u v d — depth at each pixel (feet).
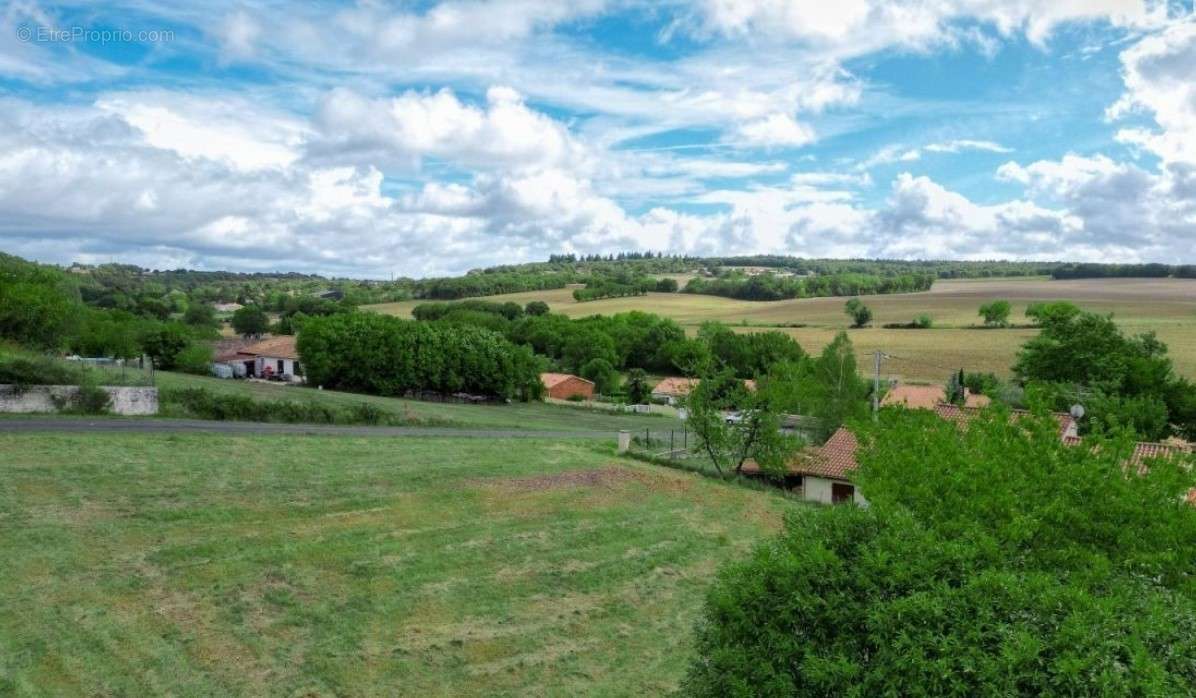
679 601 73.87
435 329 272.92
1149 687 28.96
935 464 45.14
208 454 102.32
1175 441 168.66
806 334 431.84
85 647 50.96
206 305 508.12
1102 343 209.36
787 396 153.28
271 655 53.83
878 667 34.14
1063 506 41.24
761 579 38.52
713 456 139.64
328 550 74.43
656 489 117.19
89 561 64.54
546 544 84.48
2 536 66.33
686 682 42.78
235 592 62.85
